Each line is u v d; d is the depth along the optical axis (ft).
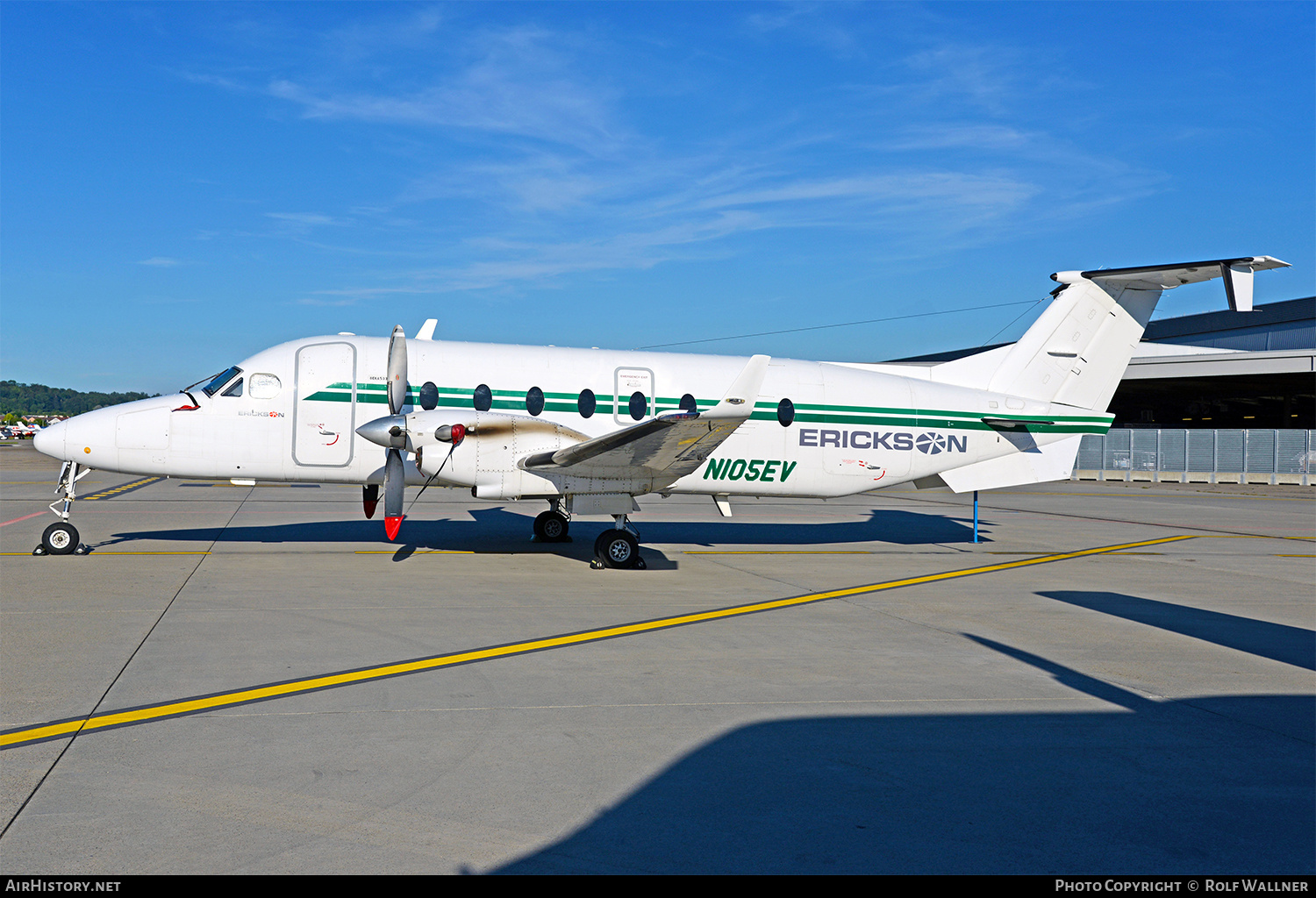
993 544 58.34
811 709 21.17
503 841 13.96
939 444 50.42
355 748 17.74
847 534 62.23
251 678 22.31
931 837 14.57
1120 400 207.41
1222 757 18.66
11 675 21.99
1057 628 31.37
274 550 45.42
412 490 89.66
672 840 14.16
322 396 43.52
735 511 79.05
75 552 42.42
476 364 44.93
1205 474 139.64
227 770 16.43
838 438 48.85
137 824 14.14
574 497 42.32
